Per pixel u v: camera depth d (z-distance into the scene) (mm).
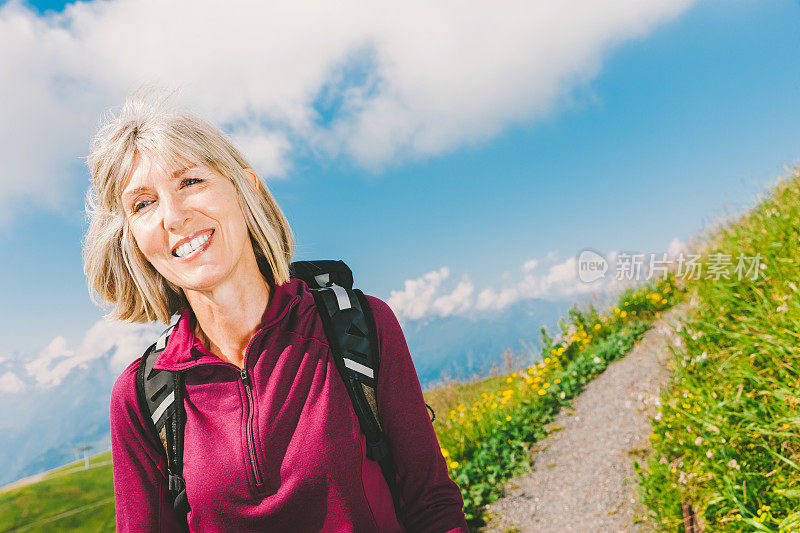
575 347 7109
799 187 4750
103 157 897
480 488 4473
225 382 895
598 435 4664
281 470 830
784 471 2467
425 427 948
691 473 2914
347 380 886
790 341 2756
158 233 855
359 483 852
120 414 944
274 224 1017
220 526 860
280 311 917
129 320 1089
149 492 941
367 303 972
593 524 3539
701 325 4059
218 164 883
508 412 5621
